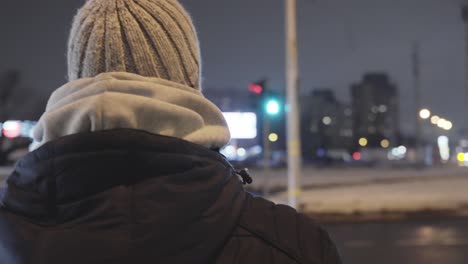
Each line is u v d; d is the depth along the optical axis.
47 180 1.09
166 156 1.09
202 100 1.26
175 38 1.29
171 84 1.25
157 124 1.17
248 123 27.03
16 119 54.16
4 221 1.13
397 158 81.50
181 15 1.34
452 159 84.31
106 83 1.15
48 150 1.09
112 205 1.05
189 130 1.21
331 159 63.06
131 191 1.08
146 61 1.25
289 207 1.28
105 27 1.26
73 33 1.33
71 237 1.04
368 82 125.50
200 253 1.11
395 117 100.31
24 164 1.13
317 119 108.62
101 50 1.26
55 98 1.25
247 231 1.19
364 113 124.75
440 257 10.36
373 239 13.03
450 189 27.86
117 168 1.08
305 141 104.81
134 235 1.05
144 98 1.14
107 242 1.04
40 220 1.12
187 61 1.32
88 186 1.08
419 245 11.93
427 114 55.66
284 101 18.62
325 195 24.03
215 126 1.29
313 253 1.18
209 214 1.13
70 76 1.35
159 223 1.05
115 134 1.07
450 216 18.31
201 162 1.15
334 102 119.25
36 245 1.06
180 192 1.09
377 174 42.78
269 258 1.17
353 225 16.25
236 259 1.16
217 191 1.17
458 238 12.97
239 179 1.31
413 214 18.39
